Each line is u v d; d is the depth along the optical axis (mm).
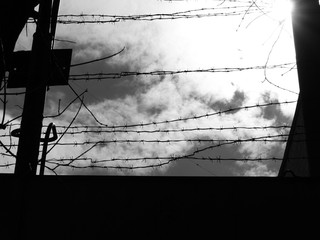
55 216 4520
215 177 4570
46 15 4941
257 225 4391
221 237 4375
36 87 4656
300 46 5199
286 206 4430
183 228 4426
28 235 4453
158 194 4555
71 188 4613
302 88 5059
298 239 4328
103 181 4629
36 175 4480
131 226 4465
